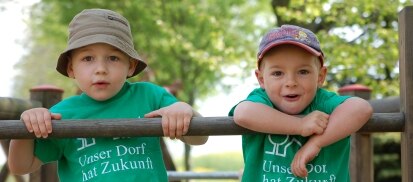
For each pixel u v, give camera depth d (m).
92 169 1.90
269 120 1.78
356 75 5.82
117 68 1.91
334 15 6.07
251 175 1.89
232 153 20.06
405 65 1.87
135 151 1.92
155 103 2.02
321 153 1.86
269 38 1.84
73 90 11.03
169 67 8.90
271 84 1.83
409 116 1.84
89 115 1.97
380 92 5.87
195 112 1.92
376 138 5.20
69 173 1.95
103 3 7.97
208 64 7.41
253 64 6.70
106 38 1.87
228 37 7.77
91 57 1.90
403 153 1.86
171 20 8.23
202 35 8.12
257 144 1.89
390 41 5.79
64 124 1.80
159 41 8.14
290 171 1.84
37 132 1.79
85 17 1.94
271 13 9.02
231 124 1.81
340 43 5.97
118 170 1.89
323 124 1.78
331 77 6.55
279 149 1.87
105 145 1.92
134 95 2.03
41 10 9.38
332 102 1.86
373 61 5.80
